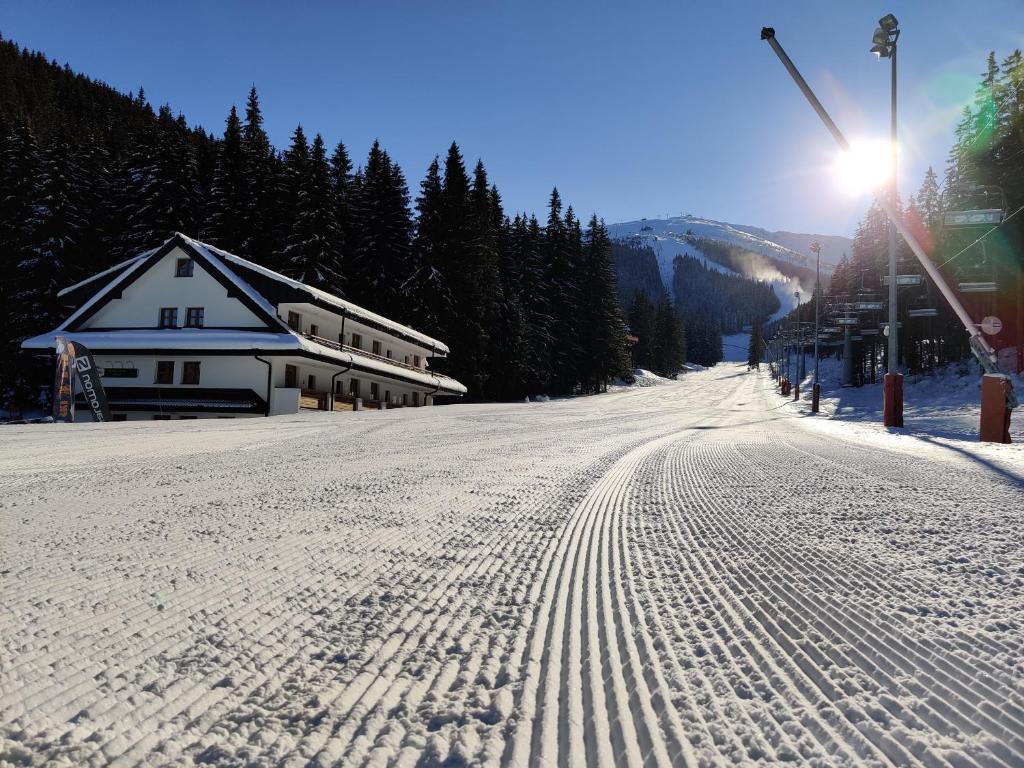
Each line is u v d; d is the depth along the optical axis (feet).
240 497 21.43
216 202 154.10
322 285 150.41
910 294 170.30
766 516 18.43
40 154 146.20
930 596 10.70
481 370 186.09
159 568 12.35
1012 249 104.53
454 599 10.84
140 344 104.99
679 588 11.47
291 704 6.95
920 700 6.95
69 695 7.04
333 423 70.03
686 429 70.08
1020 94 118.01
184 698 7.04
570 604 10.59
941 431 58.03
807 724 6.48
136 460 32.12
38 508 18.83
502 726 6.45
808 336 278.67
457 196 180.86
